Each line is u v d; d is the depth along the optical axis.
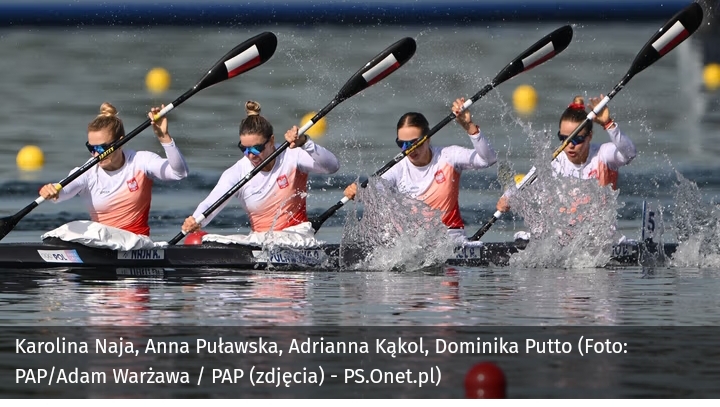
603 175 46.62
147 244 42.53
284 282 38.75
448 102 99.75
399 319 31.16
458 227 46.72
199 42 177.75
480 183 64.75
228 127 86.31
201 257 42.88
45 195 42.41
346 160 71.06
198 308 32.97
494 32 193.88
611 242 44.34
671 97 104.81
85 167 42.09
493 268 42.97
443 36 181.62
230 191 43.44
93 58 148.62
